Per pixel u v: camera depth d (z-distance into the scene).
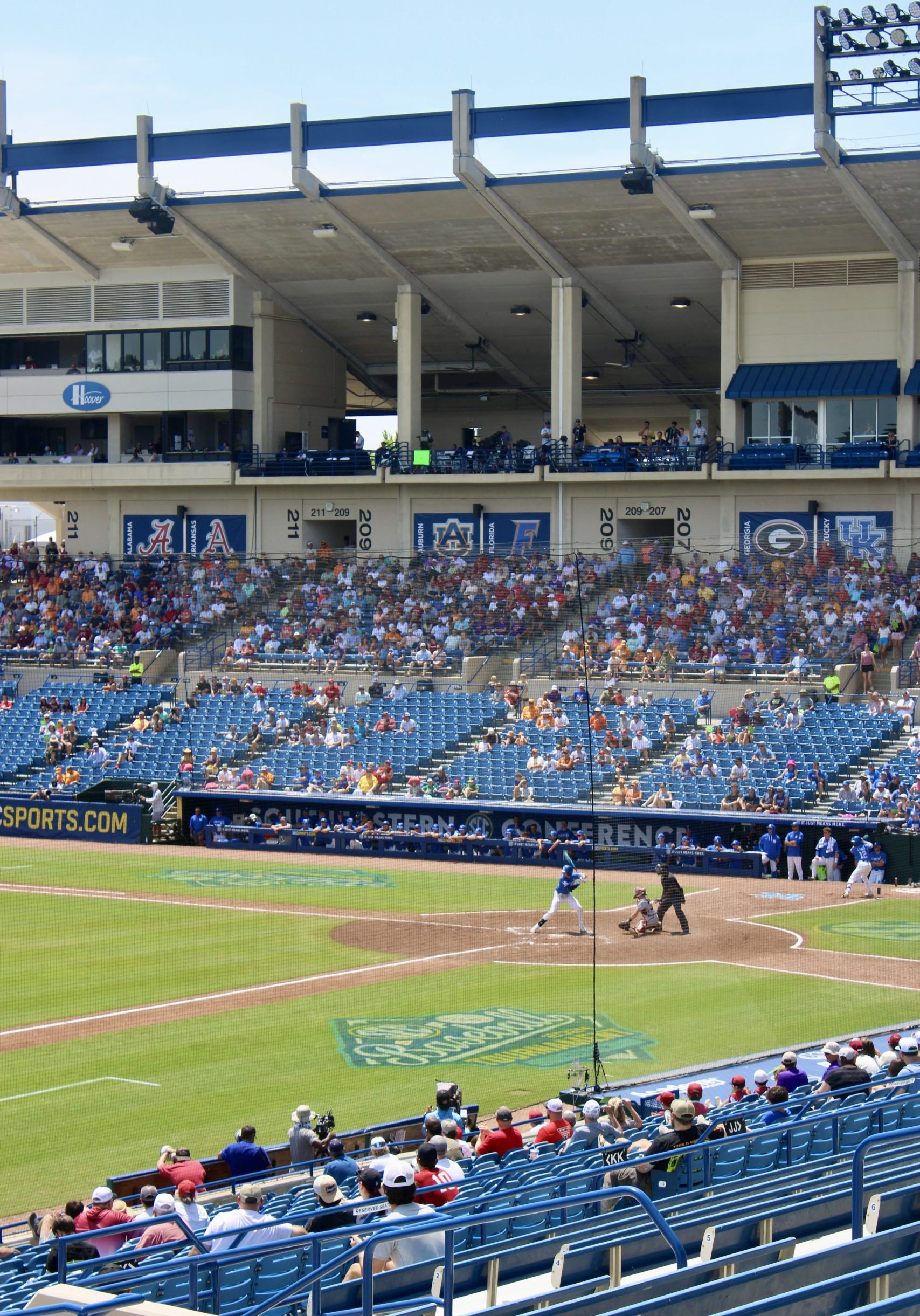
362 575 69.06
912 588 58.88
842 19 53.06
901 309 61.44
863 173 55.72
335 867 50.19
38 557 77.44
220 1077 26.77
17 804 58.66
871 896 43.62
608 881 46.81
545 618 63.69
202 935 39.12
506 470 68.31
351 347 76.25
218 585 71.25
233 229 66.69
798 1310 9.83
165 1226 14.91
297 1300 11.34
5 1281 14.59
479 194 60.66
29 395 75.81
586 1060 27.11
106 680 67.44
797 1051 25.92
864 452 62.16
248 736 60.44
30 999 32.47
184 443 74.50
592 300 67.50
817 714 53.28
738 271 63.69
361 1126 23.89
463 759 55.59
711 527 65.56
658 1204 13.47
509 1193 12.56
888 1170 13.42
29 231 69.62
